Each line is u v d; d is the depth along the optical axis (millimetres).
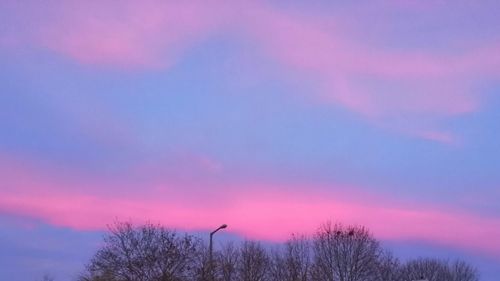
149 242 41312
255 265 50062
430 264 75062
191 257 41812
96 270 41344
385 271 61531
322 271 54156
